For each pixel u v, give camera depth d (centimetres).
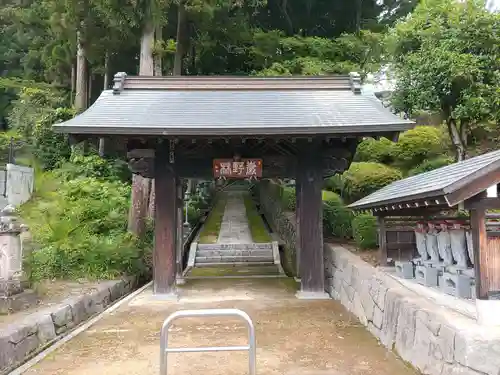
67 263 994
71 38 1673
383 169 1289
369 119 862
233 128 813
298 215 982
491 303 412
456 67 1012
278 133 816
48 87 2459
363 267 754
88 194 1650
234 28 1844
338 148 939
